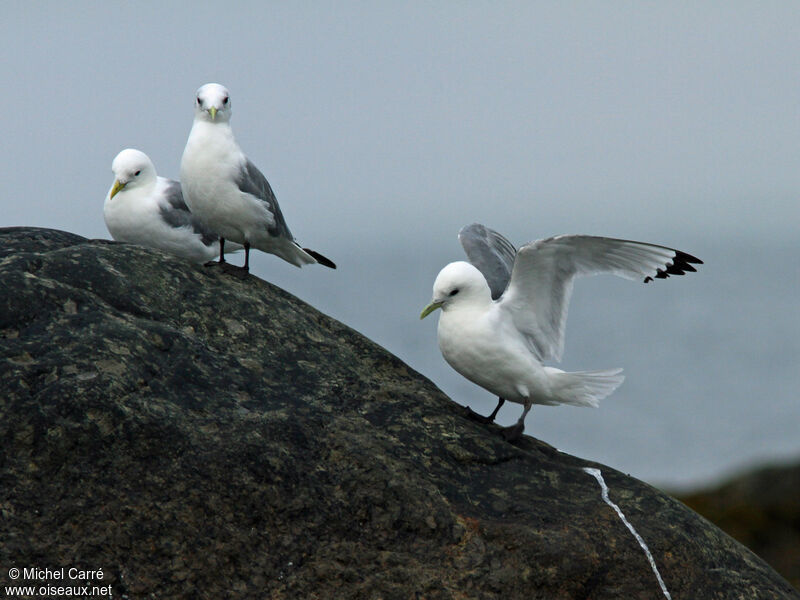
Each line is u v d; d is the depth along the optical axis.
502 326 12.38
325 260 15.59
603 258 12.42
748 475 27.33
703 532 10.63
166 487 9.44
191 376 10.38
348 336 12.44
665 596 9.91
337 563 9.51
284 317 12.05
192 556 9.27
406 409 11.16
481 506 10.18
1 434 9.31
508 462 10.88
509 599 9.55
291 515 9.63
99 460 9.41
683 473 44.84
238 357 11.03
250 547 9.42
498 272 14.27
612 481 10.98
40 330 10.24
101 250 11.75
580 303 132.38
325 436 10.30
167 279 11.74
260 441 9.91
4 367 9.70
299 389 10.94
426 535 9.79
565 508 10.38
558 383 12.57
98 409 9.58
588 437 51.44
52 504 9.17
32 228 12.82
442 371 64.44
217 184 13.51
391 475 10.03
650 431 52.84
